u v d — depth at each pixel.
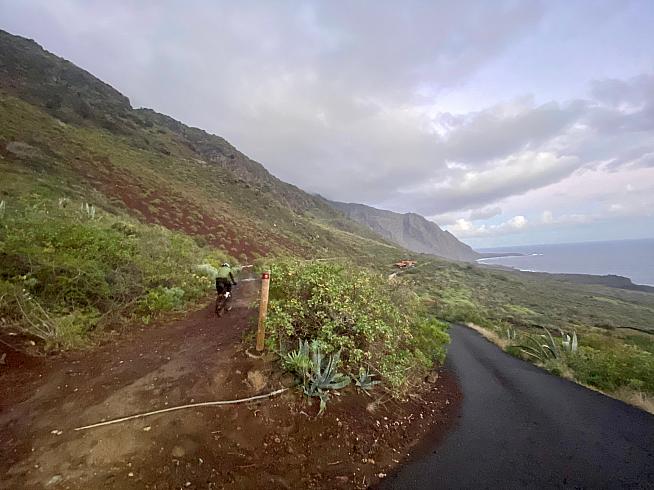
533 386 7.60
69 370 4.34
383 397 5.18
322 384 4.38
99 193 25.09
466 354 10.95
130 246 9.12
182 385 4.12
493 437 4.90
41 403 3.59
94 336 5.50
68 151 31.03
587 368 8.30
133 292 7.37
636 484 3.92
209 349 5.26
